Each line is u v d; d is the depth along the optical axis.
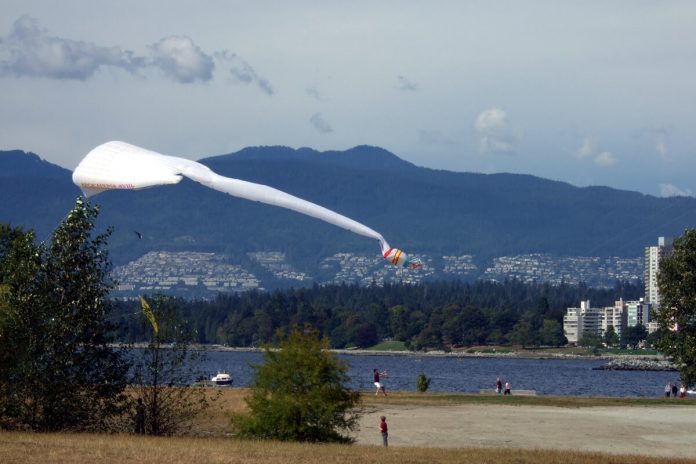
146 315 103.31
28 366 98.19
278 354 97.50
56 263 101.75
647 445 107.44
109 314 103.88
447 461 81.94
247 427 97.62
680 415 135.12
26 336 98.94
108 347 102.69
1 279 105.69
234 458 77.94
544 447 103.31
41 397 99.12
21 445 80.81
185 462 75.19
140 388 103.19
